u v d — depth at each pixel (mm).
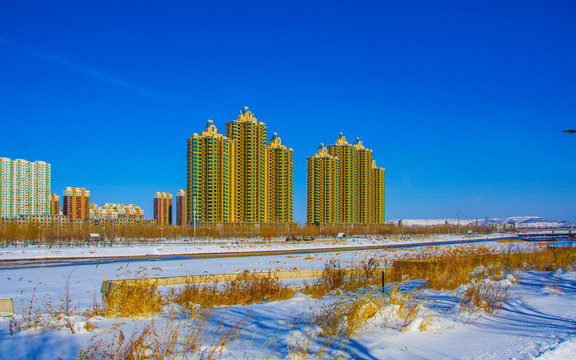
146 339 7281
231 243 77750
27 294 16516
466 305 11344
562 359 6789
